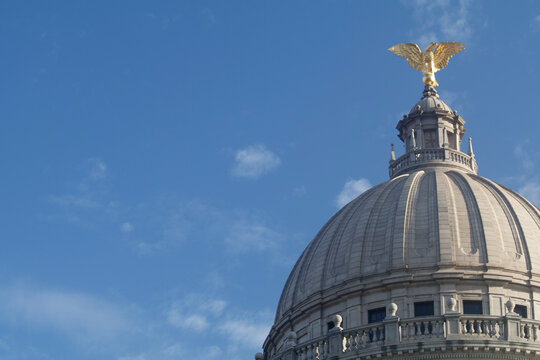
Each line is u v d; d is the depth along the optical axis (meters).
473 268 108.81
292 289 119.06
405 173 127.06
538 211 118.81
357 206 121.50
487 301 107.19
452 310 101.62
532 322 99.88
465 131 133.62
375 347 99.25
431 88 135.88
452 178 120.44
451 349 98.19
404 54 138.38
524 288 108.62
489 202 115.75
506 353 98.12
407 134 132.38
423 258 109.94
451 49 137.50
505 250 110.88
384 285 108.94
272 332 118.94
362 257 112.88
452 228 112.06
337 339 101.56
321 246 118.81
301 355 103.38
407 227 113.19
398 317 100.44
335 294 111.25
